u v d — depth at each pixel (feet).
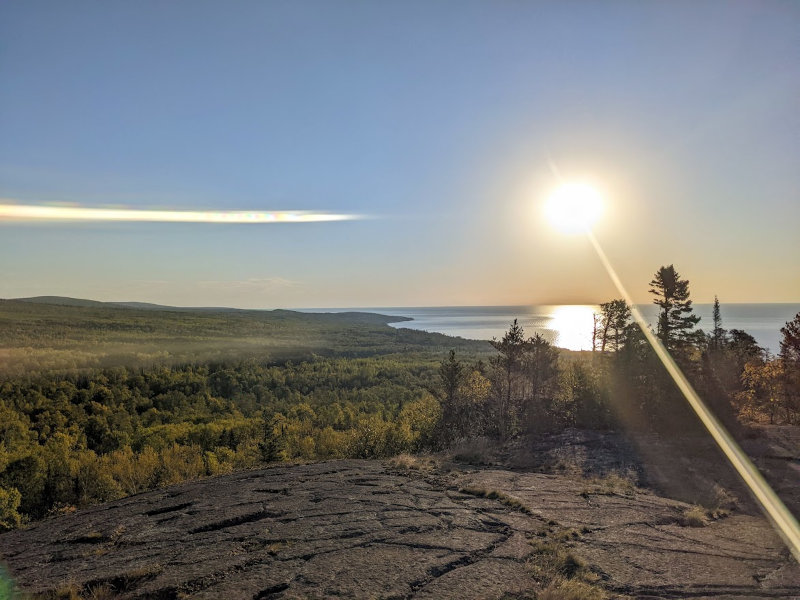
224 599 20.79
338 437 142.92
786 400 95.71
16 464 118.62
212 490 42.14
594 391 84.38
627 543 29.22
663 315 101.40
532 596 21.83
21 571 26.18
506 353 93.91
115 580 23.65
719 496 42.24
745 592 22.97
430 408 139.64
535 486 42.93
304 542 27.68
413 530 29.84
